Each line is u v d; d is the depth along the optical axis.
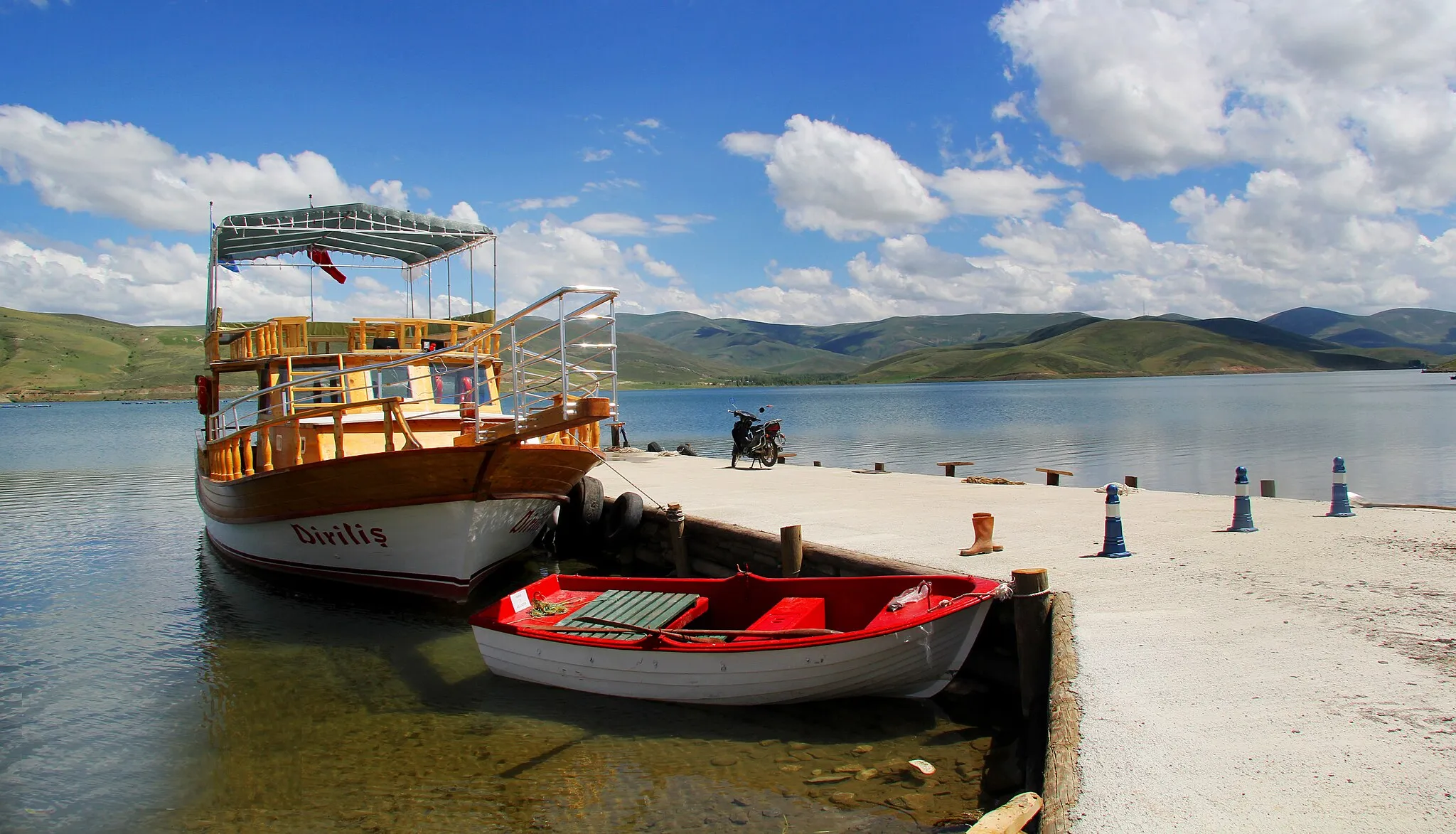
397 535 13.70
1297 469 31.89
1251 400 102.19
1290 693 6.31
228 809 7.39
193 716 9.59
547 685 10.02
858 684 8.80
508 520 14.43
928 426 65.38
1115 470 32.28
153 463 45.38
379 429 14.98
